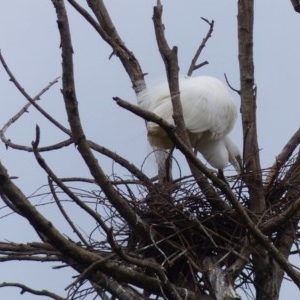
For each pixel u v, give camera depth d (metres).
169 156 11.59
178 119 9.77
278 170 11.01
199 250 10.18
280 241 10.34
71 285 8.51
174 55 9.80
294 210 9.32
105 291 9.88
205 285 9.85
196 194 10.52
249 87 10.72
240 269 9.26
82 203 8.01
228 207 10.32
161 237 10.16
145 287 9.14
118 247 8.20
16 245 9.73
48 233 8.26
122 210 9.14
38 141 7.72
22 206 7.88
